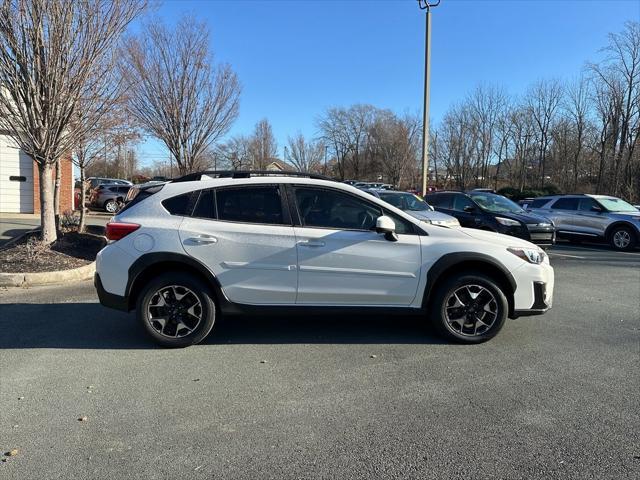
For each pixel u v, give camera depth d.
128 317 6.13
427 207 12.48
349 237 5.01
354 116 76.88
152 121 14.85
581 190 43.28
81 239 10.68
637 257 12.59
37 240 9.59
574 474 2.90
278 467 2.96
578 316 6.38
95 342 5.19
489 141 53.94
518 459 3.05
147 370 4.45
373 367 4.54
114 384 4.14
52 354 4.84
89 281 8.42
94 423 3.48
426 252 5.06
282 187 5.14
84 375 4.33
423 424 3.49
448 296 5.09
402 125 64.12
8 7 7.76
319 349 5.02
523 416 3.61
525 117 50.62
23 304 6.75
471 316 5.18
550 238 11.79
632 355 4.90
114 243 5.02
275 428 3.42
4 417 3.56
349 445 3.21
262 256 4.98
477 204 12.59
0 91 8.24
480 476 2.88
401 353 4.91
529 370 4.48
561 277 9.40
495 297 5.10
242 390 4.04
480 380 4.26
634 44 42.66
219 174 5.39
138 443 3.22
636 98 36.06
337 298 5.06
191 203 5.09
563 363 4.67
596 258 12.26
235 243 4.97
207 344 5.16
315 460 3.04
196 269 4.96
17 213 19.03
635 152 36.22
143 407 3.73
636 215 14.06
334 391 4.03
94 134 9.92
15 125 8.68
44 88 8.37
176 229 4.98
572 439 3.29
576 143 45.09
